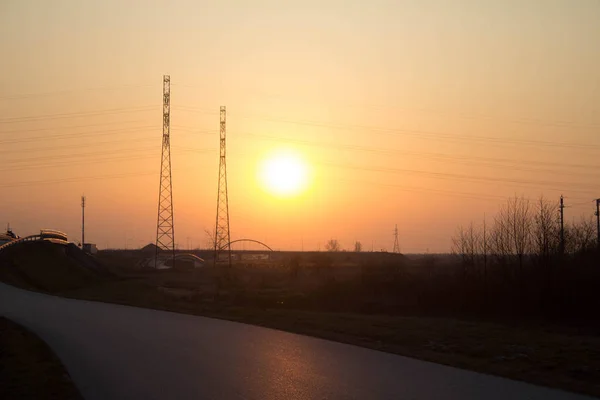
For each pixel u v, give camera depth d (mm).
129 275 76125
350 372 15141
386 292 45031
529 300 33500
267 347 19812
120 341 21688
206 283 65000
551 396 12219
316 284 58562
